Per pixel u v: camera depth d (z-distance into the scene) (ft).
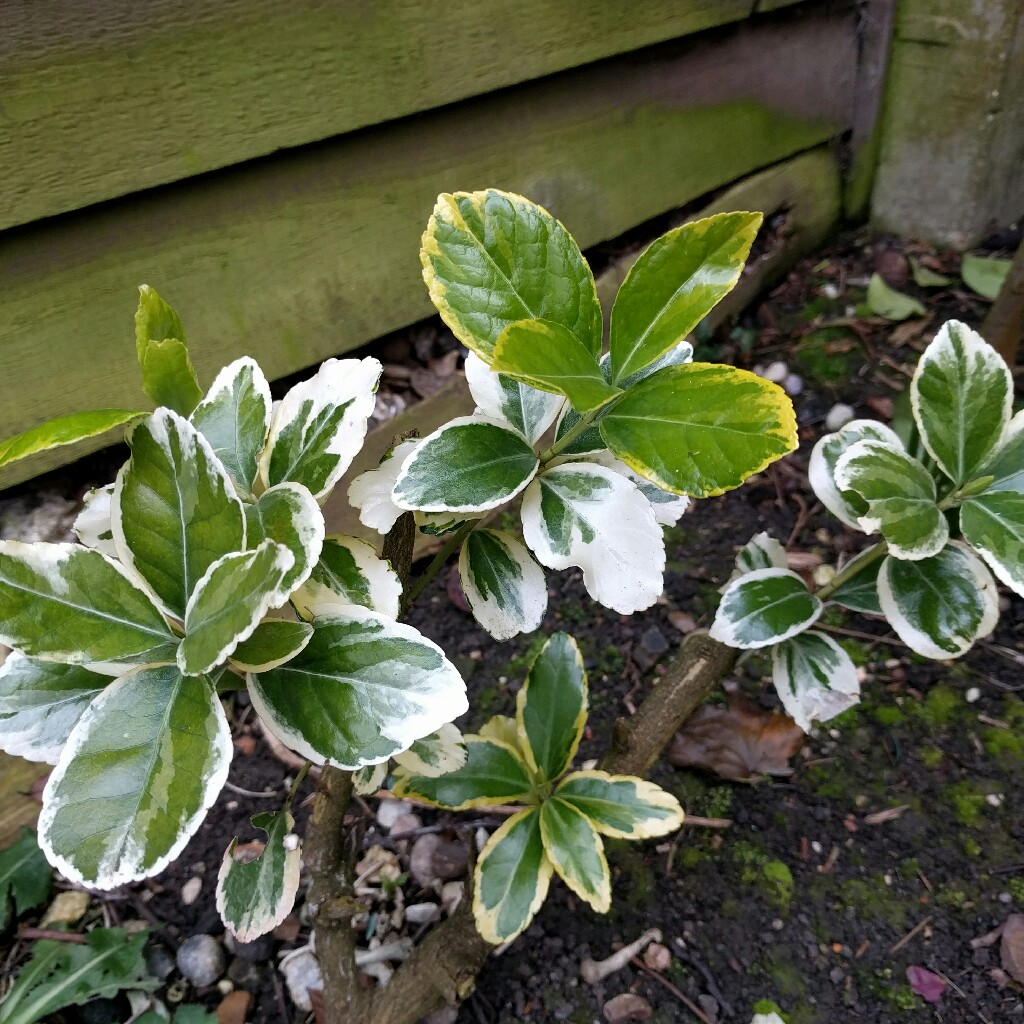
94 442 1.76
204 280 1.79
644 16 2.28
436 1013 1.50
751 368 2.84
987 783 1.76
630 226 2.62
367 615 0.83
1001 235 3.19
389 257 2.08
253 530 0.80
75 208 1.55
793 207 3.14
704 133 2.70
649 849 1.72
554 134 2.29
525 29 2.04
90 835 0.72
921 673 1.98
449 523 1.04
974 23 2.75
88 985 1.47
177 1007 1.54
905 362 2.74
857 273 3.19
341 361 0.89
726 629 1.34
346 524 2.09
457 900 1.66
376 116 1.86
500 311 0.81
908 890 1.62
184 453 0.75
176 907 1.68
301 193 1.87
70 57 1.46
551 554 0.90
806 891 1.64
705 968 1.55
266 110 1.70
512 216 0.80
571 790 1.35
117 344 1.72
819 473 1.36
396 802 1.84
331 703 0.80
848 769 1.82
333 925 1.33
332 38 1.73
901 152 3.15
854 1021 1.47
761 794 1.80
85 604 0.76
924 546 1.16
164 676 0.78
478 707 2.00
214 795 0.73
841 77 3.05
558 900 1.65
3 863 1.66
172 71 1.56
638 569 0.88
